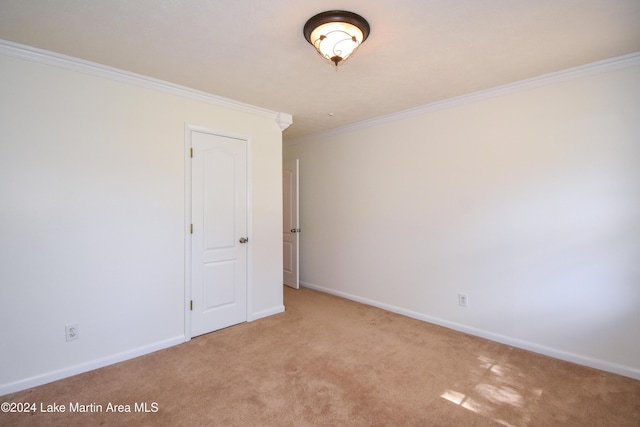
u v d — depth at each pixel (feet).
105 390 6.67
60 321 7.13
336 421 5.72
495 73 8.00
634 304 7.08
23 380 6.69
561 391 6.62
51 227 7.01
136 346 8.19
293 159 15.75
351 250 13.16
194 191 9.30
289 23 5.78
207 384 6.89
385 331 9.83
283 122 11.25
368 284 12.53
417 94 9.45
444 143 10.15
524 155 8.55
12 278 6.59
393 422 5.69
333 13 5.38
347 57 6.18
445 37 6.28
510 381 7.00
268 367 7.61
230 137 10.11
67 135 7.20
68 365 7.22
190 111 9.16
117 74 7.79
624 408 6.06
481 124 9.32
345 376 7.20
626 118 7.14
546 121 8.18
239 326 10.22
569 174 7.88
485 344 8.90
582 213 7.71
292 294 14.07
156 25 5.85
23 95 6.70
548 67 7.67
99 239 7.64
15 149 6.63
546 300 8.25
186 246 9.11
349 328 10.08
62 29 5.98
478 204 9.42
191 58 7.15
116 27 5.92
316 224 14.73
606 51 6.89
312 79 8.33
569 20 5.71
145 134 8.33
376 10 5.39
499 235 9.03
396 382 6.97
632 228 7.09
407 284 11.23
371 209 12.35
